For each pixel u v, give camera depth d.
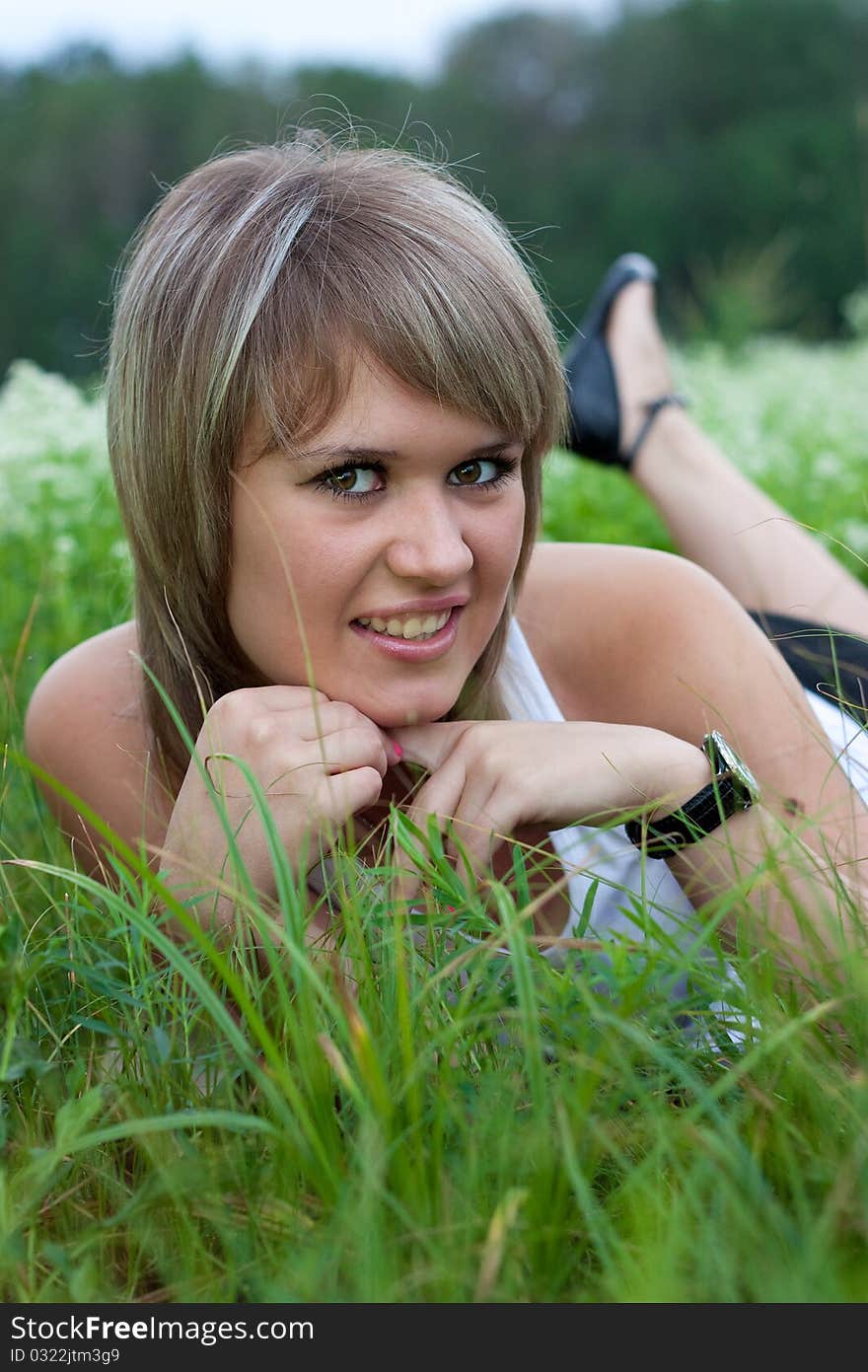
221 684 1.96
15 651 3.11
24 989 1.42
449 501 1.70
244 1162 1.27
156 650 1.98
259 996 1.42
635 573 2.20
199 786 1.71
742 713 2.08
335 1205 1.21
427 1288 1.14
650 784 1.81
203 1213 1.24
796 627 2.71
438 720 2.03
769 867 1.53
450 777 1.78
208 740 1.72
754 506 3.38
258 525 1.71
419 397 1.62
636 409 3.61
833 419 6.04
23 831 2.20
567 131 40.03
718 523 3.37
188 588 1.84
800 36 37.50
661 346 3.73
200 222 1.72
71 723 2.16
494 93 40.78
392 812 1.60
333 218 1.66
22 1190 1.30
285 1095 1.32
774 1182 1.26
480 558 1.74
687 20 38.56
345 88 41.22
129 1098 1.38
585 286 34.41
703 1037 1.47
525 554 1.96
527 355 1.70
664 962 1.49
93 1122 1.40
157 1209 1.29
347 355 1.61
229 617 1.87
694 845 1.87
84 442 4.21
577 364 3.69
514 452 1.72
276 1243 1.23
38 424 4.21
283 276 1.64
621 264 3.84
